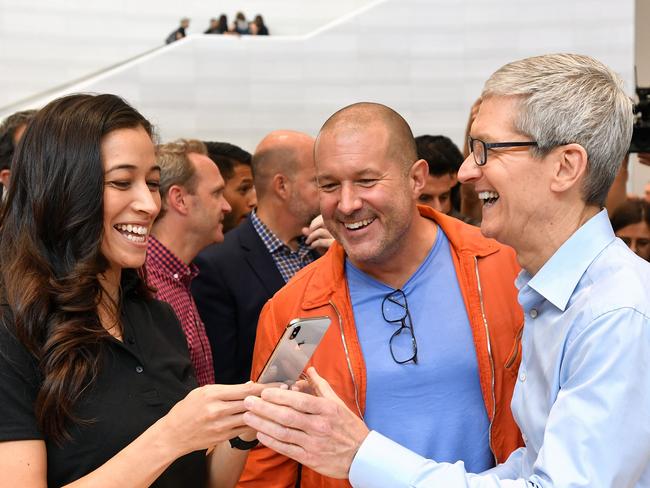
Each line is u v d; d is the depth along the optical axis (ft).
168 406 5.34
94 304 5.14
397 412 6.05
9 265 5.08
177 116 26.48
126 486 4.69
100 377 5.16
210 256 9.84
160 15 32.76
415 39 25.57
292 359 4.86
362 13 25.88
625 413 4.18
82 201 5.11
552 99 4.58
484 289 6.21
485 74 25.12
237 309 9.70
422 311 6.20
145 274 6.03
